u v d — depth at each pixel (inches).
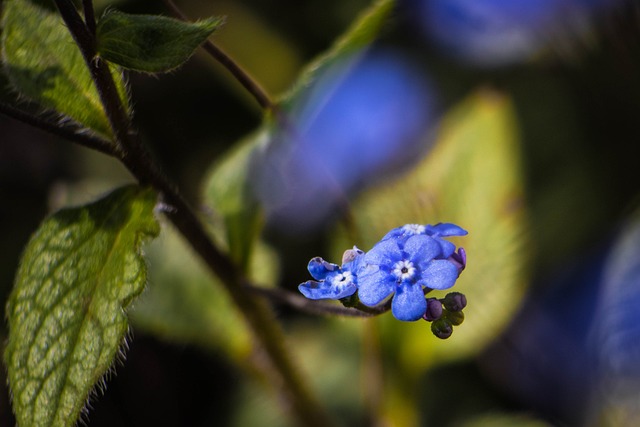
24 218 8.7
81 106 6.7
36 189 8.8
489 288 7.7
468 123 7.9
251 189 7.2
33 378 6.4
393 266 5.9
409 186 7.9
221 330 7.7
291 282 8.8
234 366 8.4
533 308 8.4
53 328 6.5
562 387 8.3
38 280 6.5
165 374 8.5
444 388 8.5
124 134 6.5
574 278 8.4
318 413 7.6
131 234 6.6
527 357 8.4
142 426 8.4
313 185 8.5
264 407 8.4
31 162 8.8
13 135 8.7
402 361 7.8
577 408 8.2
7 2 6.8
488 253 7.7
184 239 7.1
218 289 7.7
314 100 7.1
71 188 8.2
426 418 8.4
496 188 7.8
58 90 6.7
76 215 6.6
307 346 8.6
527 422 8.0
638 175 8.8
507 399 8.4
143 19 6.2
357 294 6.1
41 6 6.8
